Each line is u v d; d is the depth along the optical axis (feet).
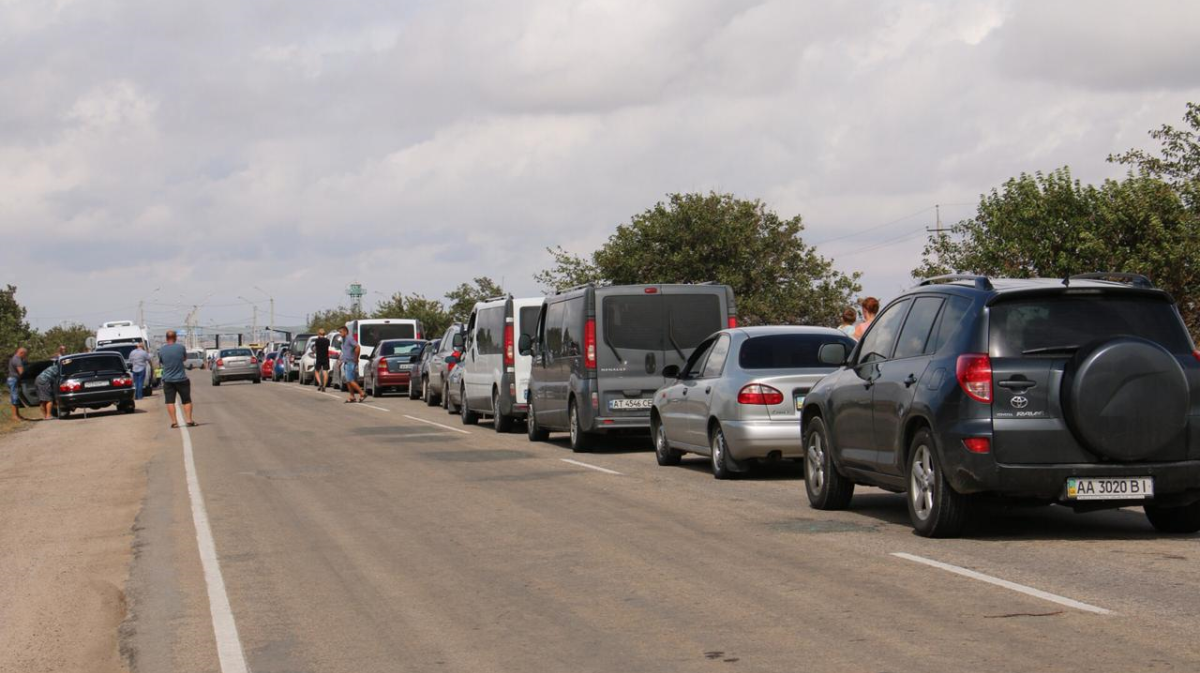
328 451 66.33
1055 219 70.03
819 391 39.45
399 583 29.32
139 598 29.07
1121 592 25.26
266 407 113.70
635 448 65.05
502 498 44.42
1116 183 69.56
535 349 70.90
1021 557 29.58
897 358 34.73
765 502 41.39
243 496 47.62
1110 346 29.78
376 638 24.03
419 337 146.30
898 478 34.40
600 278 131.75
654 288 60.90
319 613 26.45
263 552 34.58
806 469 40.32
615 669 20.99
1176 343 31.01
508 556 32.32
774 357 47.78
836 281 130.62
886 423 34.35
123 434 86.63
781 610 24.71
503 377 77.51
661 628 23.71
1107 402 29.66
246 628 25.34
